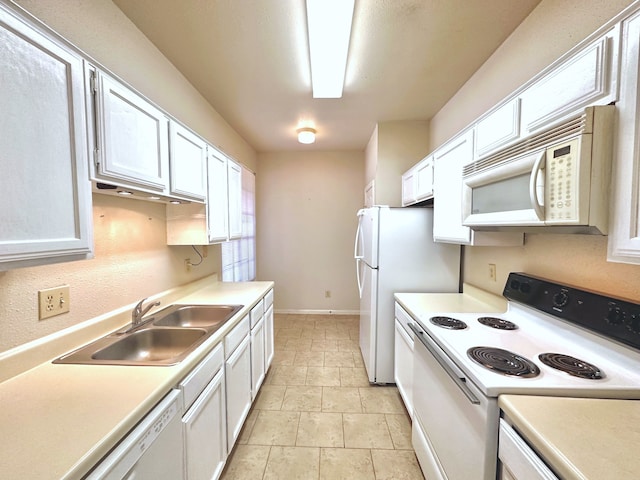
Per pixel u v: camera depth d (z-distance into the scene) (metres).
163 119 1.32
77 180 0.83
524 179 1.04
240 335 1.67
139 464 0.77
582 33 1.16
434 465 1.25
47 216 0.75
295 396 2.17
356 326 3.72
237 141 3.34
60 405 0.79
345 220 4.20
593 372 0.94
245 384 1.76
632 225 0.72
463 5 1.41
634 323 0.91
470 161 1.50
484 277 1.96
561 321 1.22
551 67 0.99
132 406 0.78
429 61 1.90
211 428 1.26
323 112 2.74
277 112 2.73
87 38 1.23
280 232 4.25
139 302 1.48
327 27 1.49
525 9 1.44
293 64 1.92
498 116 1.28
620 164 0.75
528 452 0.71
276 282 4.28
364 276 2.62
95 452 0.63
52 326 1.07
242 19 1.50
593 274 1.13
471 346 1.17
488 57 1.85
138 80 1.57
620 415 0.75
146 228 1.68
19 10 0.67
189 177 1.59
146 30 1.58
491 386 0.86
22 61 0.68
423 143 2.97
